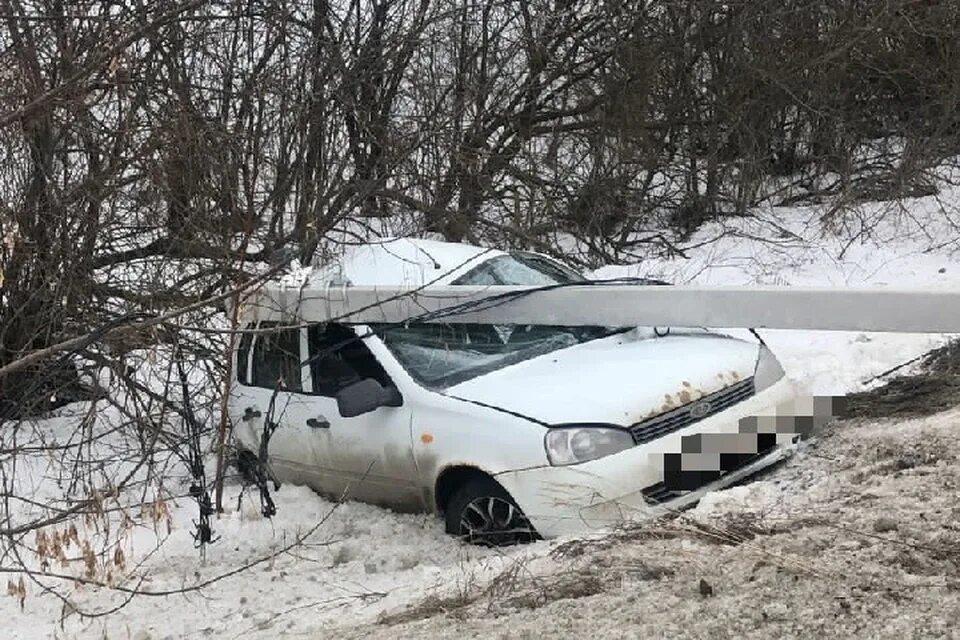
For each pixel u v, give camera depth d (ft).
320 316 20.08
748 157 47.70
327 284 21.12
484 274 21.66
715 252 44.24
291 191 27.20
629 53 44.80
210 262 22.03
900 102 49.80
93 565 15.02
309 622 14.28
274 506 20.29
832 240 43.47
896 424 19.83
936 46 47.65
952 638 9.50
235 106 27.27
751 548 13.06
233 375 21.48
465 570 15.43
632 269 40.75
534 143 43.83
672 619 10.94
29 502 16.76
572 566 13.82
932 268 39.22
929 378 23.93
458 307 18.22
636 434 16.56
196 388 20.58
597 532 15.58
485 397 17.76
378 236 29.04
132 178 22.89
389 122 33.99
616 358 18.74
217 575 17.67
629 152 44.62
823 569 11.85
